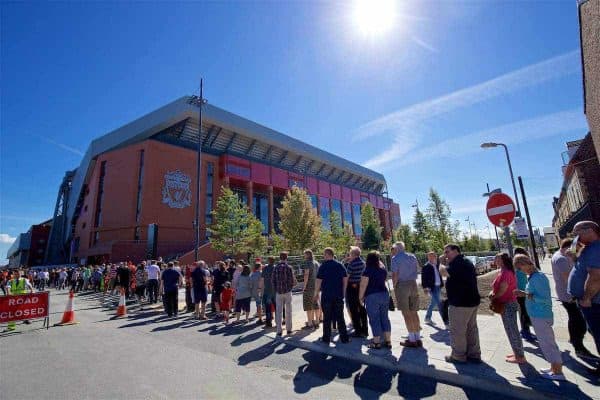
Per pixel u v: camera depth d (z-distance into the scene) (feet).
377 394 13.69
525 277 20.89
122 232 130.11
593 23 35.94
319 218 111.24
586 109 48.98
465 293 16.15
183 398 13.55
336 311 21.47
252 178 168.86
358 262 23.79
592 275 12.42
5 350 22.09
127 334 26.63
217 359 19.06
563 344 18.51
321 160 218.18
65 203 234.58
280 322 24.56
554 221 184.96
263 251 112.47
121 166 139.95
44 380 15.93
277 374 16.35
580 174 70.28
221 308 31.45
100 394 14.08
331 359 18.67
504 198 19.19
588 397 11.96
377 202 275.80
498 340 19.97
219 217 103.14
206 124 154.81
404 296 19.53
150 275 45.65
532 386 13.03
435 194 121.90
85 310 42.86
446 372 15.03
